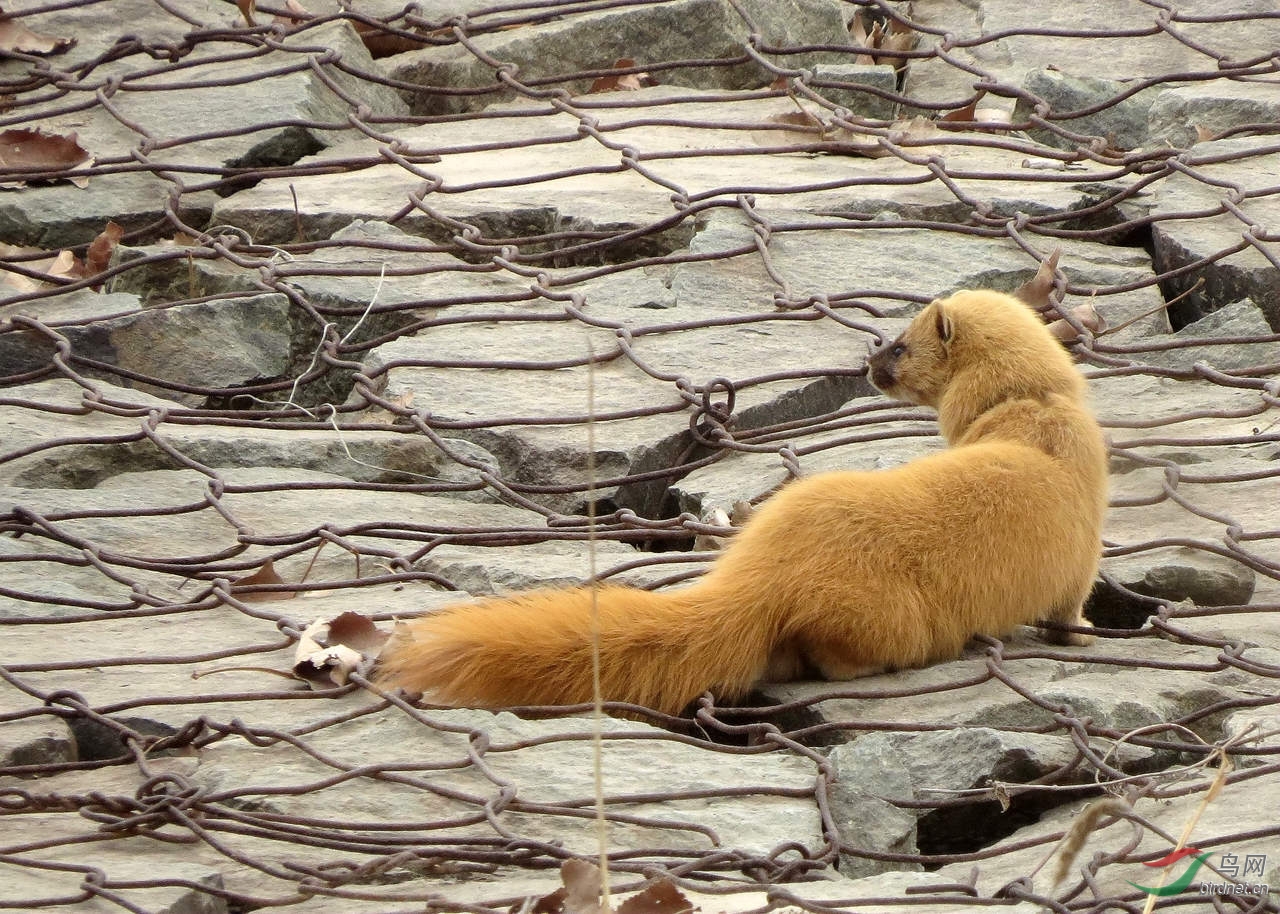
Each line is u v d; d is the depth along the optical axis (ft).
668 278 71.87
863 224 71.77
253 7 93.66
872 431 58.34
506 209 75.87
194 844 34.65
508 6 93.45
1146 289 68.39
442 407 59.52
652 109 90.33
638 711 40.37
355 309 66.44
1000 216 74.79
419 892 32.78
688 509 54.70
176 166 77.56
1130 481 54.08
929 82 93.09
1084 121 86.33
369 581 47.03
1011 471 43.70
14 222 76.74
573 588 43.62
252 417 61.41
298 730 38.86
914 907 31.24
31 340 65.31
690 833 35.01
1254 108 81.87
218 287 71.72
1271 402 55.21
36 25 95.96
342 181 81.20
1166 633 43.70
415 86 85.35
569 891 30.86
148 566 48.24
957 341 48.88
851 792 36.17
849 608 41.50
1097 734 38.47
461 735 39.14
